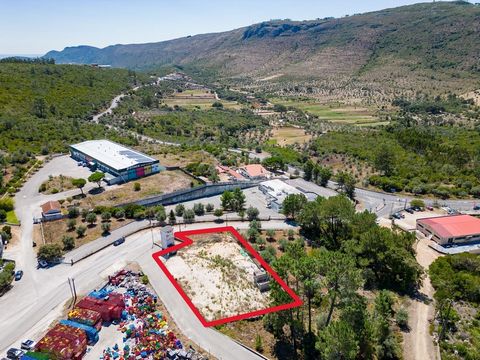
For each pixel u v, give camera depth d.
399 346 61.47
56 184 128.50
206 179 136.75
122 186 128.00
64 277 78.00
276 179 139.12
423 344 63.84
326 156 180.88
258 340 59.84
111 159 141.75
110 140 182.25
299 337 61.81
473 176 142.75
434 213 118.50
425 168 151.62
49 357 53.78
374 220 90.19
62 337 57.75
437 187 134.88
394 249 78.31
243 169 150.62
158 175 139.62
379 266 81.69
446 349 63.00
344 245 85.25
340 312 61.03
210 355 57.91
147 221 103.00
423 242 100.62
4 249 88.81
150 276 77.69
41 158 155.38
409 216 116.31
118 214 104.19
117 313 65.50
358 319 57.38
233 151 192.00
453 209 119.62
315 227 99.31
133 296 71.31
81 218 104.12
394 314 71.06
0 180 124.44
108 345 59.69
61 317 66.25
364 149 185.12
